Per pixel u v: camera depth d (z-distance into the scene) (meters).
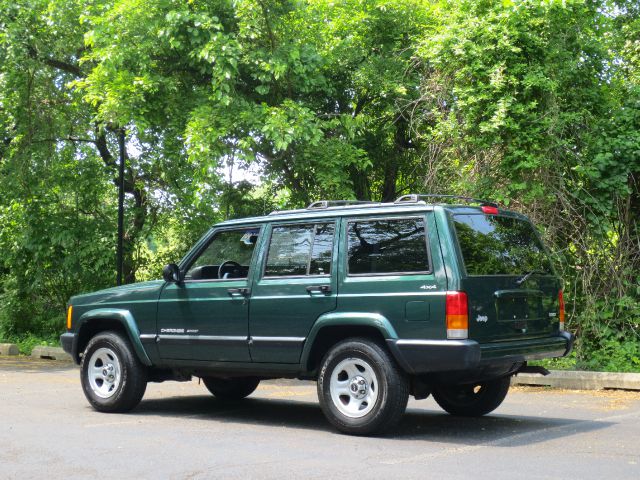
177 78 14.74
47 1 16.50
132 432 7.36
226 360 7.96
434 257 6.82
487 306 6.84
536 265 7.72
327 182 14.09
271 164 15.06
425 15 15.62
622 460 6.04
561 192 12.10
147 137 16.36
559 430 7.55
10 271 20.22
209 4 14.05
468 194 12.46
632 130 12.37
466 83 12.55
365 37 16.08
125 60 14.16
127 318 8.62
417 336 6.76
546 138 11.95
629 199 12.28
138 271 19.38
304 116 13.69
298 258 7.68
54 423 7.92
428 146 13.72
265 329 7.68
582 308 12.38
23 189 18.45
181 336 8.26
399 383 6.89
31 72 17.45
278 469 5.70
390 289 6.96
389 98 15.47
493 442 6.86
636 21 14.62
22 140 18.28
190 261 8.45
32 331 19.94
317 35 14.97
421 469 5.69
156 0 13.58
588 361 11.99
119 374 8.62
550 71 12.20
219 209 16.97
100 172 18.70
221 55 13.23
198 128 13.42
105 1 15.41
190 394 10.64
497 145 12.33
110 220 19.08
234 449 6.50
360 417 7.00
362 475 5.49
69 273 18.80
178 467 5.78
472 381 7.27
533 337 7.41
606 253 12.33
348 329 7.28
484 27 12.12
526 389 11.05
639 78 13.47
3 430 7.46
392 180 16.66
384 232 7.20
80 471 5.66
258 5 13.80
